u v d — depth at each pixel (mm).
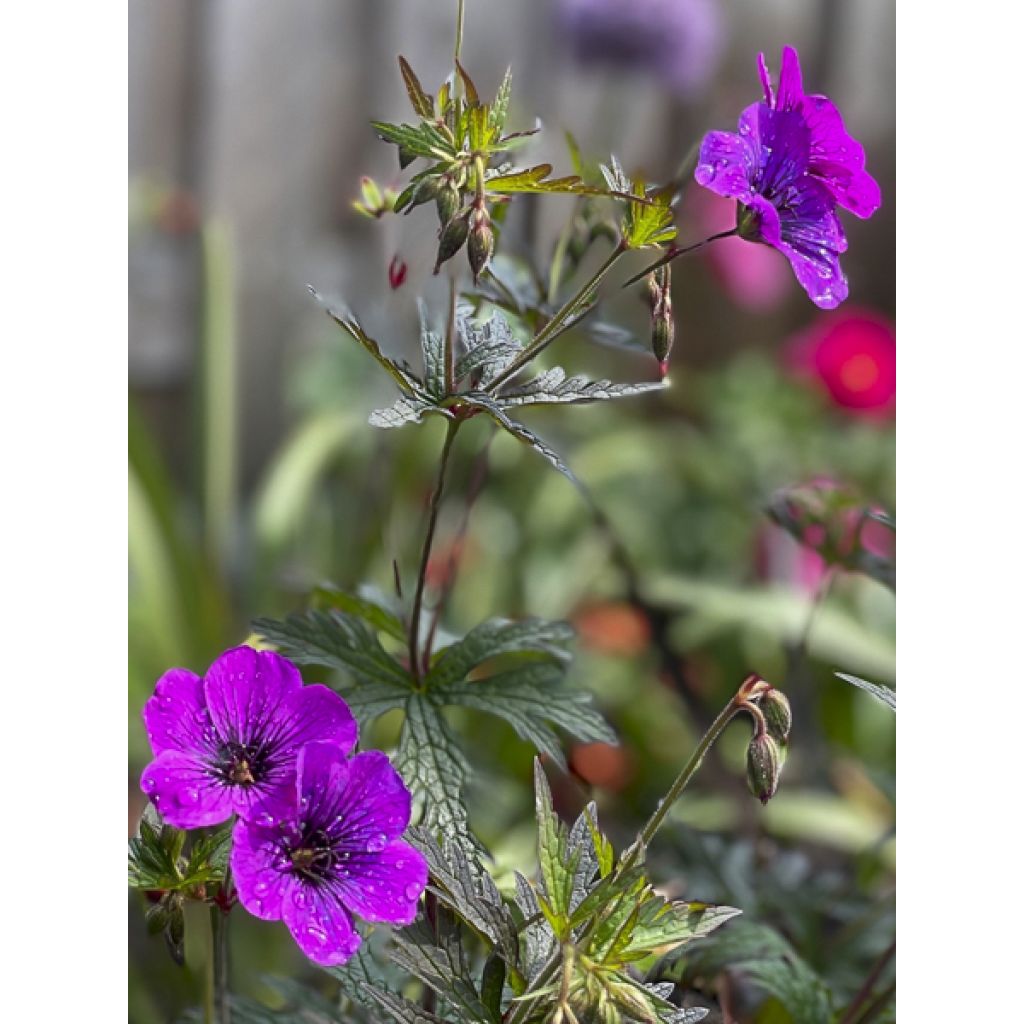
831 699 806
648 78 1007
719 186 362
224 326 811
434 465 871
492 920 365
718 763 675
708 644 873
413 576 695
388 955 375
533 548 920
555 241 494
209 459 800
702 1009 369
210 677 364
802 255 371
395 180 459
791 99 380
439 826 406
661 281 376
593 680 800
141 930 556
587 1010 337
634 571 647
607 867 353
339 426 888
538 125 381
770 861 550
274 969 612
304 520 908
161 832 365
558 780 696
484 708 424
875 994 488
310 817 356
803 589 859
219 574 773
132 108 1007
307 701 367
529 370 483
